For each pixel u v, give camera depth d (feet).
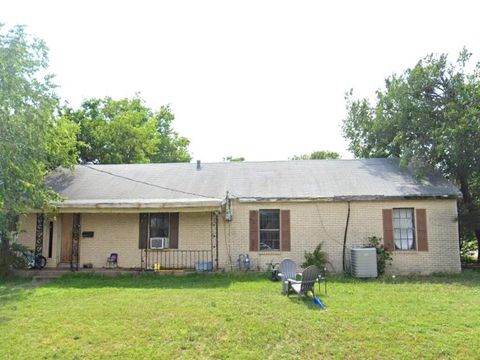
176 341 23.99
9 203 39.68
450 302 32.86
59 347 23.16
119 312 30.07
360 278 46.44
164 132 129.90
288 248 51.93
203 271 50.21
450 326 26.17
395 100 61.87
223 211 52.34
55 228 55.01
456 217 50.98
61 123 53.67
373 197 50.98
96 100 109.40
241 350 22.61
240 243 52.42
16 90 38.96
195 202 49.32
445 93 58.59
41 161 44.04
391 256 50.70
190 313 29.53
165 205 49.47
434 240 50.83
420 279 45.83
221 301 33.47
